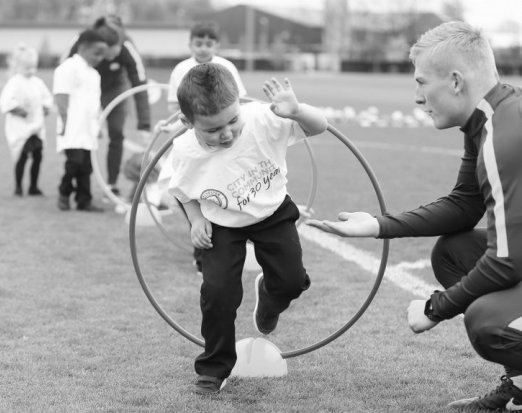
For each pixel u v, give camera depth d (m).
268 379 3.75
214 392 3.52
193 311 4.88
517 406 3.28
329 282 5.58
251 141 3.41
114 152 8.77
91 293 5.26
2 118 20.05
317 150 14.09
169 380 3.70
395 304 5.02
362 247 6.71
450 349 4.16
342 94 28.88
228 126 3.29
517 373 3.34
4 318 4.65
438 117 3.16
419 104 3.20
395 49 68.75
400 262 6.18
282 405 3.39
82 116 8.05
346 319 4.72
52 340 4.27
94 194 9.54
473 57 3.05
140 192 3.86
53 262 6.12
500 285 2.96
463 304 3.08
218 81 3.21
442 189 9.57
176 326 3.89
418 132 17.42
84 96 8.07
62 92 8.03
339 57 66.31
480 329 2.97
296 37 89.75
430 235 3.43
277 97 3.31
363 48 68.69
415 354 4.09
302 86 34.97
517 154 2.91
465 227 3.45
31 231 7.27
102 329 4.48
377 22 77.31
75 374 3.75
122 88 8.59
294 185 9.88
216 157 3.43
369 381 3.70
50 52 60.69
